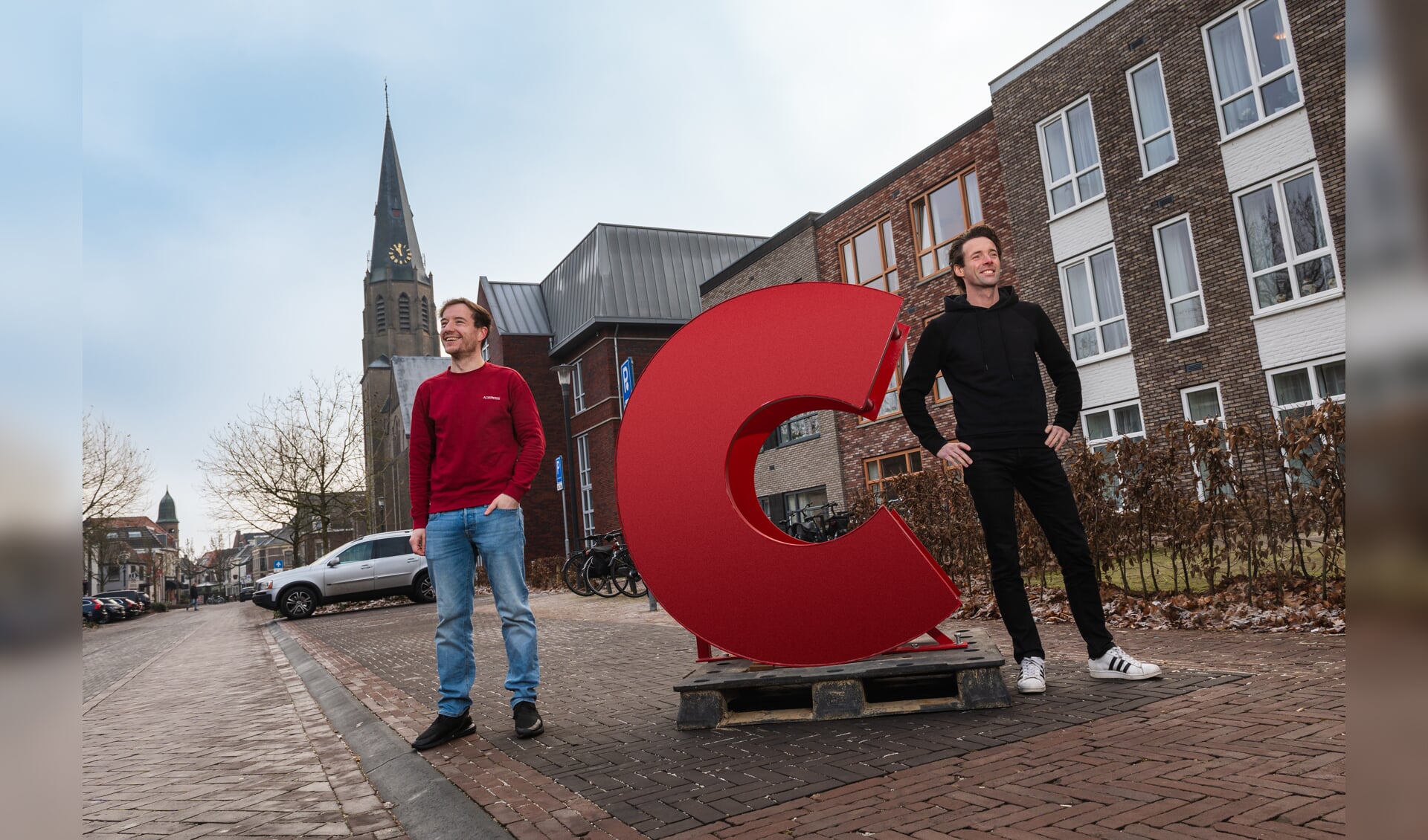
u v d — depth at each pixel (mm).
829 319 4117
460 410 4414
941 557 9828
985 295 4316
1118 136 15648
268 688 7855
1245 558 6375
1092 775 2732
